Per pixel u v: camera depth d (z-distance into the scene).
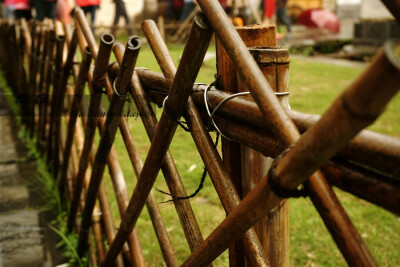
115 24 9.61
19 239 2.46
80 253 2.27
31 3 7.33
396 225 2.52
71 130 2.32
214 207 2.65
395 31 8.78
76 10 1.93
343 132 0.58
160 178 2.39
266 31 1.09
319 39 11.12
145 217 2.63
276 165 0.74
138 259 1.78
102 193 2.22
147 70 1.47
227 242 0.94
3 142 3.95
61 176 2.62
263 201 0.78
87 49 1.86
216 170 1.08
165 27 10.02
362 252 0.69
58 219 2.62
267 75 1.03
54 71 2.61
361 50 9.67
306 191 0.77
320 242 2.37
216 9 0.88
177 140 3.56
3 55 5.54
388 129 4.07
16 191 3.03
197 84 1.21
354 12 15.83
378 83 0.49
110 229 2.14
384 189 0.70
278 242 1.11
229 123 1.08
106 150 1.69
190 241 1.25
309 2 16.11
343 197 2.89
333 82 6.02
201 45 0.96
